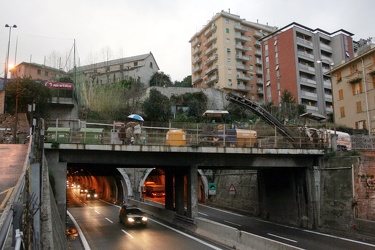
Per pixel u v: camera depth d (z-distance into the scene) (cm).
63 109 4325
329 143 2669
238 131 2512
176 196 2650
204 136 2528
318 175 2622
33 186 853
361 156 2303
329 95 6938
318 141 2692
